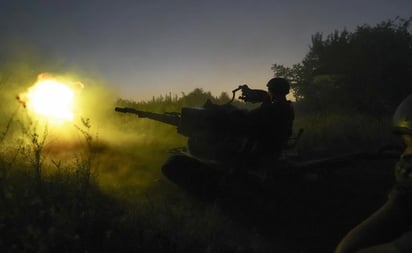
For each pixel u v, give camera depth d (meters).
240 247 4.73
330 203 6.50
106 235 4.12
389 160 8.59
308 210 6.23
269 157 6.27
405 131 1.98
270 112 6.11
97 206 4.73
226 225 5.25
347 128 10.59
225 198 6.14
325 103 14.42
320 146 9.65
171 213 5.02
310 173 6.85
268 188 6.16
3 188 4.19
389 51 14.38
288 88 6.32
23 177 4.84
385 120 11.77
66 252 3.90
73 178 5.04
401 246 1.67
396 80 14.23
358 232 2.01
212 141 6.42
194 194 6.20
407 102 2.03
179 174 6.19
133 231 4.44
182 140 9.14
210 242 4.62
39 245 3.65
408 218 1.94
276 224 5.76
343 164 6.23
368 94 13.88
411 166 1.91
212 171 6.16
